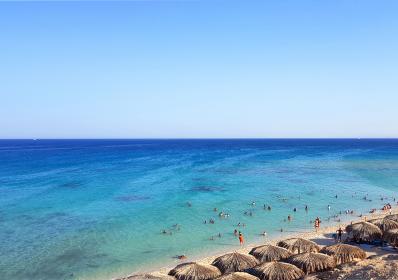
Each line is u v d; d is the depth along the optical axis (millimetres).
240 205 48312
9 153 173250
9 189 61625
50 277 25500
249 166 100375
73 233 35625
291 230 36594
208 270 21484
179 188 62469
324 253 24328
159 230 36688
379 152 164875
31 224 38969
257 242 32812
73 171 90438
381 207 47062
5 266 27312
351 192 57781
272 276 20609
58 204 49344
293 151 183500
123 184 67375
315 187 62750
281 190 59875
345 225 38219
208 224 38938
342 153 160500
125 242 32938
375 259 23844
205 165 104250
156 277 20797
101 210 45719
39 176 79938
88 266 27391
